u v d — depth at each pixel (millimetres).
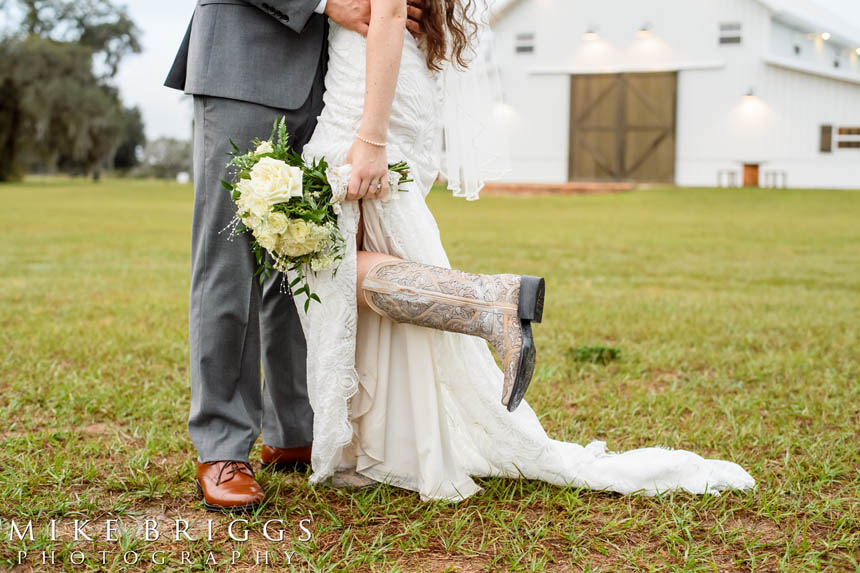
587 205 19141
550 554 1790
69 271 7301
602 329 4613
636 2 24359
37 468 2248
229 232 2072
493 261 8461
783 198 19672
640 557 1787
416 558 1793
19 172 40750
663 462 2160
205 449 2094
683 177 24562
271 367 2336
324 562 1760
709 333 4531
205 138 2061
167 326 4531
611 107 24984
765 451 2531
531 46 25375
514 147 25875
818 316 5121
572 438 2639
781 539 1875
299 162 1976
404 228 2096
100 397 2994
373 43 1957
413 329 2076
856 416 2889
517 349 1909
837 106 23438
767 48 23500
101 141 42938
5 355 3721
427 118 2174
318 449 2027
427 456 2076
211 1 2061
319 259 1940
